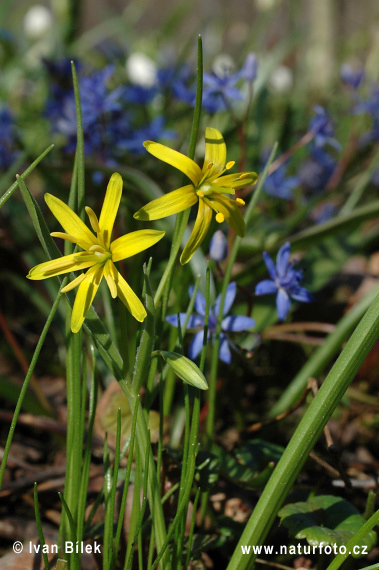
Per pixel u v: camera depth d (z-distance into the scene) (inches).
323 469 14.4
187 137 22.5
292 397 14.5
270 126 32.4
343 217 16.8
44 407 15.7
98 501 11.7
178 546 11.0
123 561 12.5
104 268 10.1
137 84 23.9
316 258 19.7
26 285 19.5
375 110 24.3
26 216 22.6
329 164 24.5
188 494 10.6
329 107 32.4
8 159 21.5
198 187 10.3
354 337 10.6
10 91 31.9
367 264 24.7
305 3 49.6
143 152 20.3
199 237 10.3
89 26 68.6
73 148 19.4
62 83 22.0
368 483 13.8
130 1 67.7
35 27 37.0
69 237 10.1
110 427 13.0
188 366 10.2
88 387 14.8
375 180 25.9
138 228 14.0
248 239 19.8
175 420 14.2
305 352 19.1
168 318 12.6
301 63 46.9
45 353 20.1
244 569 10.9
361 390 18.0
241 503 13.5
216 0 54.0
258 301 17.2
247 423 17.2
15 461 14.5
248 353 12.8
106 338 10.5
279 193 23.5
